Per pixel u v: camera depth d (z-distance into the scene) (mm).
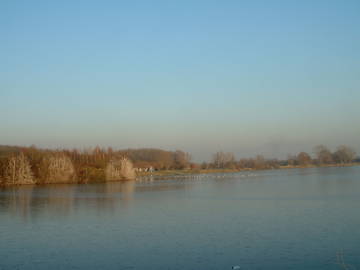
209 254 25438
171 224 36594
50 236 31734
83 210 47562
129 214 43625
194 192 73250
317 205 47562
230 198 59469
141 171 184750
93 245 28375
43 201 58500
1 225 37156
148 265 23234
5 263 23984
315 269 21922
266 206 48094
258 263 23234
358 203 48438
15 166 101438
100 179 115875
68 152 124250
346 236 29609
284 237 29859
